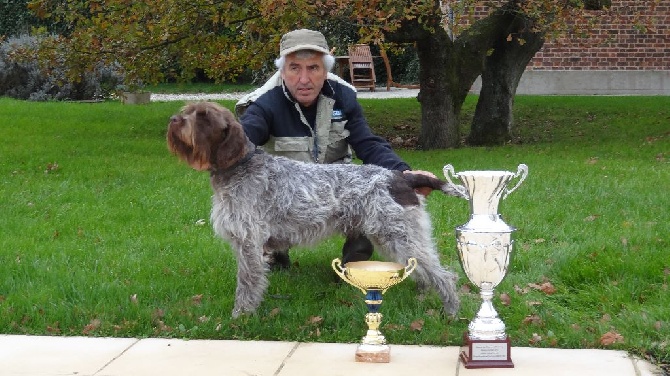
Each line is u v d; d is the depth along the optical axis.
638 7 23.25
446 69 14.62
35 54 15.05
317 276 6.46
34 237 7.52
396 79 31.64
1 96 24.59
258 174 5.33
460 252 4.71
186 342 5.09
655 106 19.11
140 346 5.02
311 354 4.87
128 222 8.20
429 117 14.81
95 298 5.80
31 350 4.95
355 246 5.83
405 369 4.61
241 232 5.29
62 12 14.18
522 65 15.41
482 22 14.96
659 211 8.27
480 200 4.78
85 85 24.41
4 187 9.91
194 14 13.37
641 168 11.15
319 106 6.12
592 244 6.90
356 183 5.34
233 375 4.53
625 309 5.52
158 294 5.92
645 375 4.47
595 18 13.74
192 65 15.33
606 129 16.30
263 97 6.11
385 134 16.61
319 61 5.91
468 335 4.68
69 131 15.73
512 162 12.18
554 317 5.38
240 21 13.58
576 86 23.75
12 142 13.95
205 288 6.11
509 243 4.66
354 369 4.61
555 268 6.38
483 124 15.44
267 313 5.49
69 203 9.05
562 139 15.44
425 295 5.76
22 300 5.65
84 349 4.96
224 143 5.14
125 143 14.06
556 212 8.27
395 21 11.73
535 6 12.62
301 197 5.34
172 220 8.30
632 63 23.62
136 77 15.13
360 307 5.56
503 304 5.68
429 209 8.48
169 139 5.12
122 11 13.36
